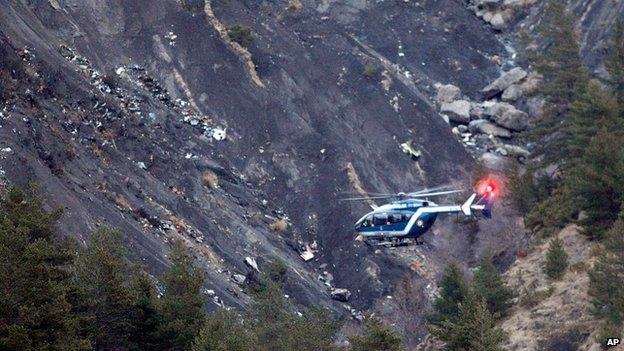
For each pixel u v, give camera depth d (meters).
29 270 160.00
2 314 157.50
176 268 197.88
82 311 173.75
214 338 174.50
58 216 184.00
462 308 194.88
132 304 178.62
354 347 175.12
